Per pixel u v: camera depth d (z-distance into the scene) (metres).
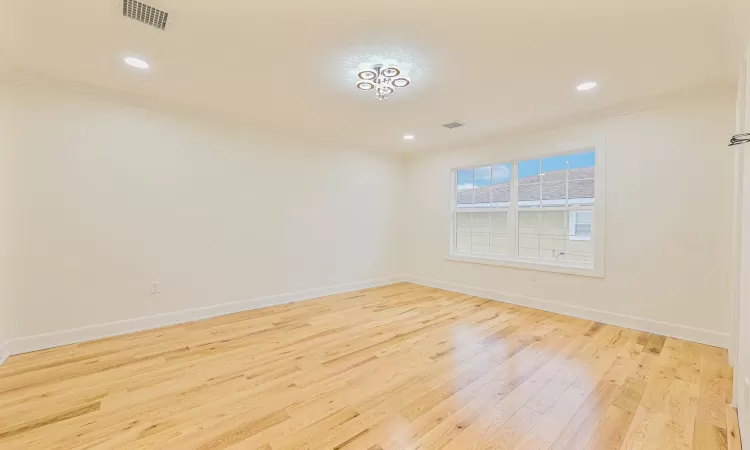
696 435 1.74
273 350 2.86
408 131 4.33
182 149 3.60
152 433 1.75
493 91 2.97
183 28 2.03
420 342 3.05
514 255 4.52
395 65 2.48
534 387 2.24
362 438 1.72
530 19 1.91
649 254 3.30
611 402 2.05
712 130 2.96
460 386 2.25
